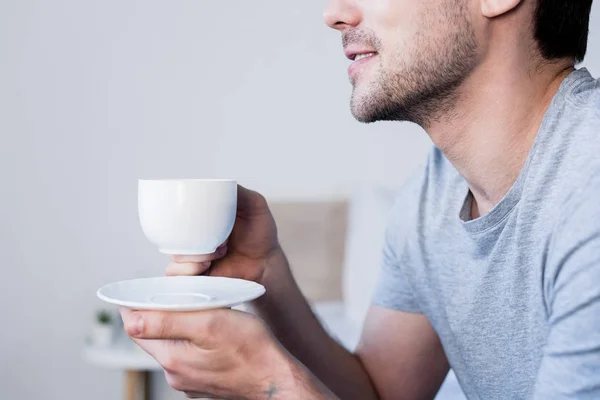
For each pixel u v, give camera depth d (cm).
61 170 276
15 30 271
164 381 268
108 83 277
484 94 85
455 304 96
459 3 82
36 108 274
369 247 241
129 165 279
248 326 67
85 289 278
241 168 285
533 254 79
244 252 96
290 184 287
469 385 102
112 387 278
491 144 86
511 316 87
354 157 288
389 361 113
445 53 84
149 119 279
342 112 287
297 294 102
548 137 78
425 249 101
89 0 274
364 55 91
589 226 67
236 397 71
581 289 66
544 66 85
